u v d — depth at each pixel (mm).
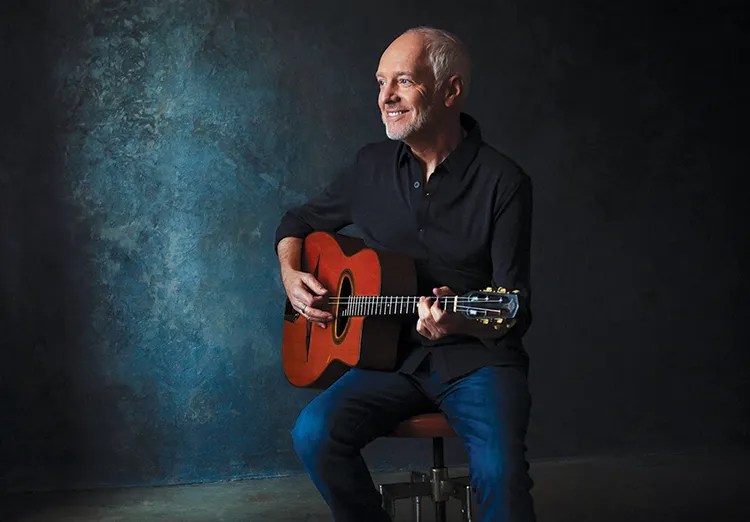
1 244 3822
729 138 4520
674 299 4441
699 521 3232
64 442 3867
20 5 3830
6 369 3822
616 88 4414
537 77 4332
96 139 3902
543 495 3639
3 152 3820
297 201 4090
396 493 2363
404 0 4199
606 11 4414
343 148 4137
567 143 4359
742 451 4383
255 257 4051
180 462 3963
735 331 4488
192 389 3982
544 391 4297
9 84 3820
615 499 3553
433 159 2500
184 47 3980
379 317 2369
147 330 3945
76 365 3881
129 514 3459
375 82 4172
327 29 4121
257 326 4051
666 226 4445
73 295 3883
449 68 2424
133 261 3938
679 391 4426
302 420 2289
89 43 3895
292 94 4086
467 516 2338
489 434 2125
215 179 4012
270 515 3430
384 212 2551
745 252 4516
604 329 4367
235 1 4027
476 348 2328
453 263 2463
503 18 4297
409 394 2359
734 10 4535
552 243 4328
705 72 4504
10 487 3820
